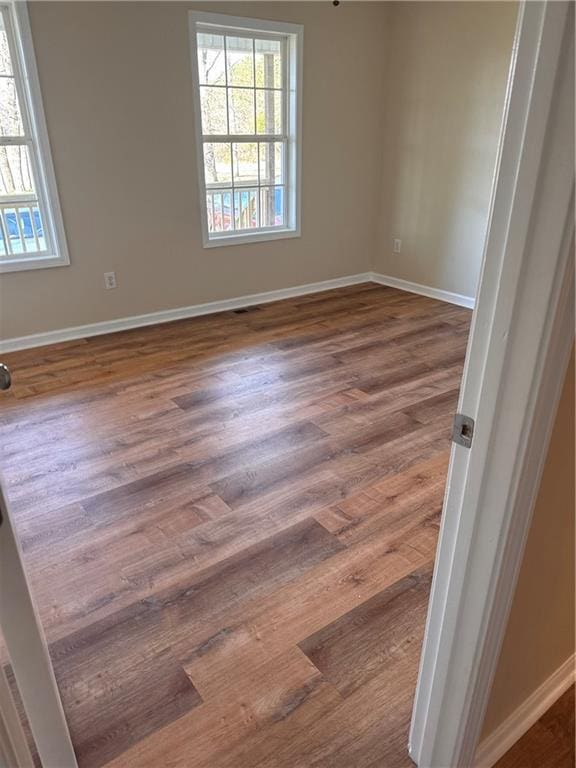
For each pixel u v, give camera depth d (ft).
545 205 2.18
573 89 1.98
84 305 12.64
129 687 4.74
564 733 4.35
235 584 5.80
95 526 6.66
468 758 3.79
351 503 7.07
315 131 14.74
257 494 7.25
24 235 11.65
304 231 15.66
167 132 12.44
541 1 1.95
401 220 16.39
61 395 9.99
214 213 14.07
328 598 5.63
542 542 3.37
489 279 2.47
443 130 14.49
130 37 11.34
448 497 3.07
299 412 9.39
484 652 3.28
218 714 4.52
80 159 11.56
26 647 3.09
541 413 2.59
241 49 13.05
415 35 14.42
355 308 15.08
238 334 13.07
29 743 4.18
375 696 4.66
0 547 2.74
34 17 10.23
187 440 8.52
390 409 9.48
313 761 4.18
